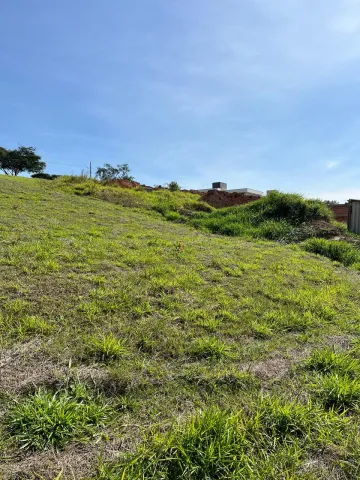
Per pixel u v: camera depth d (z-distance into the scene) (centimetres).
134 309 312
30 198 1044
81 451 154
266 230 966
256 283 442
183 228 960
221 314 326
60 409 170
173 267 466
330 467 154
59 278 364
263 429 171
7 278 345
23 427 159
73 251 474
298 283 468
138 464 145
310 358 250
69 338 249
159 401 194
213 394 204
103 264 436
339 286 470
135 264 458
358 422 184
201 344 257
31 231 577
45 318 276
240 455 150
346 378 216
